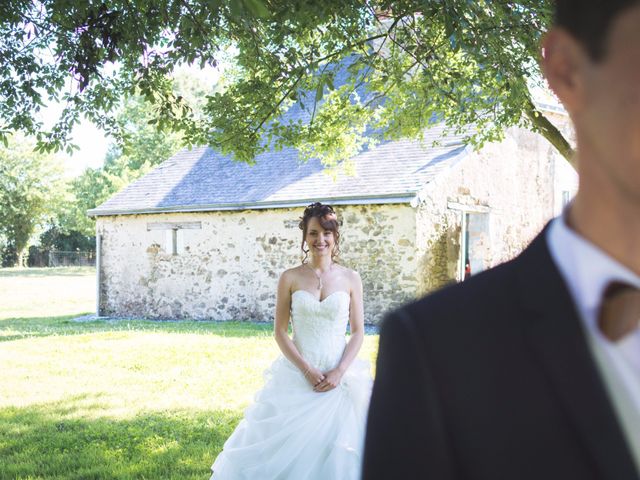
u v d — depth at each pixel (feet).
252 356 33.58
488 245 50.85
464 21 16.69
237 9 7.69
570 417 2.32
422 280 43.88
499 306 2.55
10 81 21.35
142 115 133.08
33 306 67.82
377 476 2.55
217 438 20.43
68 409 24.20
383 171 46.85
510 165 54.13
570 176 62.80
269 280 49.42
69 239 167.94
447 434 2.47
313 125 26.35
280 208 48.29
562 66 2.42
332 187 46.91
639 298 2.33
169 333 42.55
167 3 17.67
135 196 56.65
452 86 20.86
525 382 2.41
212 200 51.72
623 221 2.32
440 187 45.55
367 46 23.39
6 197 140.05
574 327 2.40
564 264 2.49
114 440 20.25
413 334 2.58
